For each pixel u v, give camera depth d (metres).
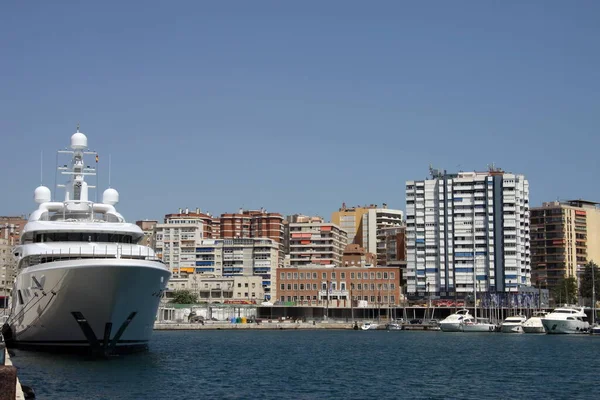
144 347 82.56
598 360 99.88
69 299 71.88
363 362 93.50
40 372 67.06
